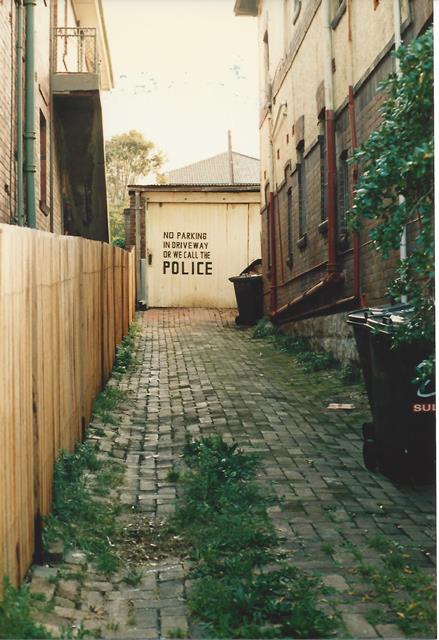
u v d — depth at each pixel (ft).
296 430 27.89
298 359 44.29
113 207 176.14
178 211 77.56
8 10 35.50
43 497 16.39
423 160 14.67
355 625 12.66
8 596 11.89
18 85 37.76
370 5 34.42
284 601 13.48
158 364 44.57
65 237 21.38
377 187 16.24
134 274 71.72
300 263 51.11
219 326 64.95
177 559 16.03
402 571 14.89
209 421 29.40
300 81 49.90
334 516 18.53
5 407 12.53
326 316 43.62
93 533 17.16
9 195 36.01
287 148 55.21
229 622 12.76
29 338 15.07
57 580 14.28
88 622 12.84
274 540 16.58
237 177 156.87
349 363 38.27
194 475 21.30
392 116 16.15
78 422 23.97
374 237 16.60
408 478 21.02
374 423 21.77
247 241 78.02
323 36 42.22
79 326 24.63
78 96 49.08
